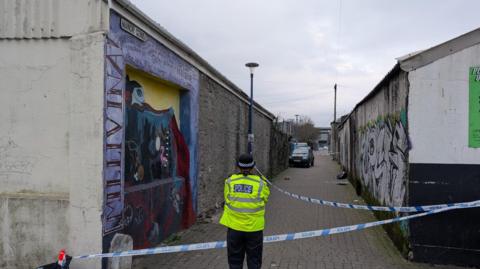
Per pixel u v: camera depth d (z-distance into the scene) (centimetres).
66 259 498
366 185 1281
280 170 2828
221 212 1107
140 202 670
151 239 720
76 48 526
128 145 653
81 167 522
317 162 4288
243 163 537
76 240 522
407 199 667
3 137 560
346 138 2380
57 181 545
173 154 870
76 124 525
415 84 663
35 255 534
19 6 549
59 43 544
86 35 524
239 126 1459
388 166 848
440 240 649
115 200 550
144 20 625
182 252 690
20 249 538
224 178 1231
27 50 552
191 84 900
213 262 639
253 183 527
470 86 649
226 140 1252
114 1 538
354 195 1542
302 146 3669
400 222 713
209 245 537
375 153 1058
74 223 523
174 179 849
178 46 790
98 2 523
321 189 1755
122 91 570
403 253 685
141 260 645
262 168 2033
